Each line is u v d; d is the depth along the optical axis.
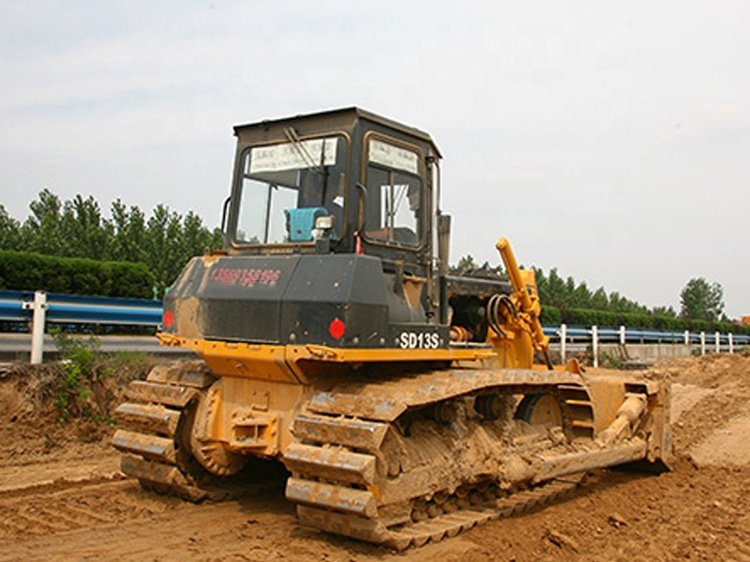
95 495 6.83
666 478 9.04
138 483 7.25
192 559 5.20
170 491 6.83
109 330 14.45
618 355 25.00
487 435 6.63
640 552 5.96
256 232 6.59
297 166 6.37
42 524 5.89
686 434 11.91
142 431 6.72
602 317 32.69
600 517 7.00
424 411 6.30
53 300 10.12
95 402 9.45
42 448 8.53
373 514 5.09
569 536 6.27
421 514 6.12
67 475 7.67
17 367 9.19
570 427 8.21
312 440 5.47
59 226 22.77
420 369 6.39
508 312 8.35
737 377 19.44
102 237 21.84
